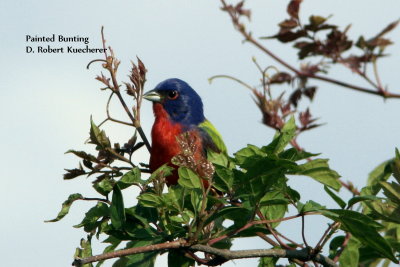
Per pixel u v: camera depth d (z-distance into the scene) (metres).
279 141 8.14
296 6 7.64
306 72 7.72
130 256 8.63
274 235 8.56
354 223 7.98
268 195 8.32
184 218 8.36
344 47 7.50
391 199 8.32
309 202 8.23
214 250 7.99
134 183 8.83
